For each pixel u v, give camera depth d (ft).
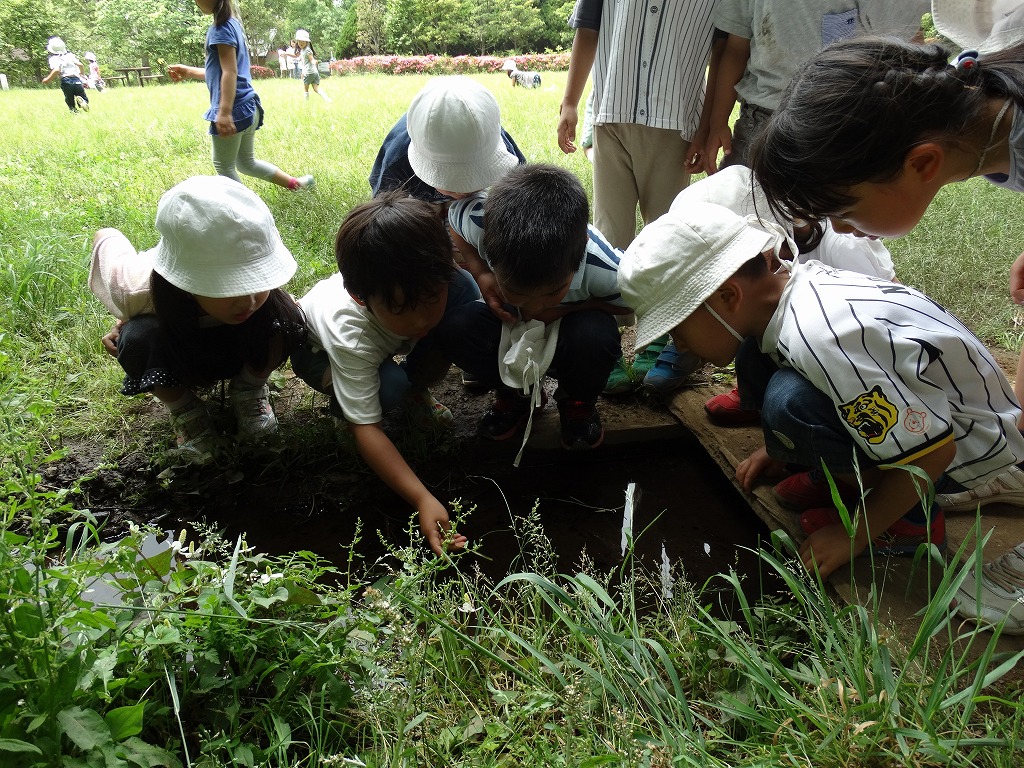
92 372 8.89
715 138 9.34
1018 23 5.54
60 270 10.79
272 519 7.39
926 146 4.78
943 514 6.31
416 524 7.26
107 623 4.30
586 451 8.15
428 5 113.91
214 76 14.80
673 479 7.91
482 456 8.05
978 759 4.45
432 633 5.15
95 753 4.01
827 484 6.40
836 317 5.39
